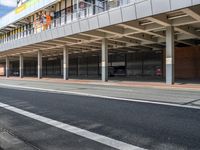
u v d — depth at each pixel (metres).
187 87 19.03
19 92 16.91
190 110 8.94
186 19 20.36
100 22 23.67
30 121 7.62
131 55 43.84
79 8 31.39
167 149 4.85
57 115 8.44
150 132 6.08
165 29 23.81
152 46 35.94
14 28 54.59
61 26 29.09
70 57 56.47
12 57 60.12
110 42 31.94
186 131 6.11
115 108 9.59
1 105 10.90
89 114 8.47
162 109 9.21
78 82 29.41
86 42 32.69
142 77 39.06
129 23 21.86
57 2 39.56
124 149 4.89
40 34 33.50
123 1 22.09
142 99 12.26
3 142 5.55
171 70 22.20
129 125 6.81
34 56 58.09
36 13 44.38
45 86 23.02
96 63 50.22
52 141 5.57
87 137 5.79
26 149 5.07
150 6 18.92
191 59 34.59
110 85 24.00
